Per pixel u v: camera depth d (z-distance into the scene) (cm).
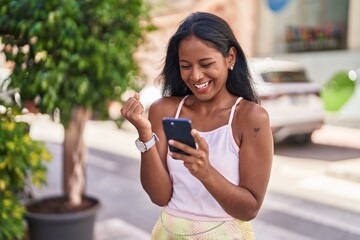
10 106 274
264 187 143
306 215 450
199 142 126
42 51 270
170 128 130
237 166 146
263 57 1270
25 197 325
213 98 153
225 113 149
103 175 618
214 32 140
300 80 750
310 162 678
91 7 286
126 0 308
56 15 258
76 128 345
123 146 830
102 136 930
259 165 142
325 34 1182
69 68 288
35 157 279
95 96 308
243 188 141
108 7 285
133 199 509
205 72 142
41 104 296
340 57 1106
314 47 1206
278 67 738
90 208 334
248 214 141
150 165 148
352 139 848
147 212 466
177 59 164
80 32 276
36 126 1063
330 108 1041
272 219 439
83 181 358
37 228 317
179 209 152
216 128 149
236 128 146
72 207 339
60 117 306
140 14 315
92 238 338
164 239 156
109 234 403
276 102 712
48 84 273
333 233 405
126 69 311
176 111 161
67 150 346
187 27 142
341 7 1147
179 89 168
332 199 502
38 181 293
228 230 149
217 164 146
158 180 151
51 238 316
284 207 474
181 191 152
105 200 505
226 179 137
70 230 318
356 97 1011
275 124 713
